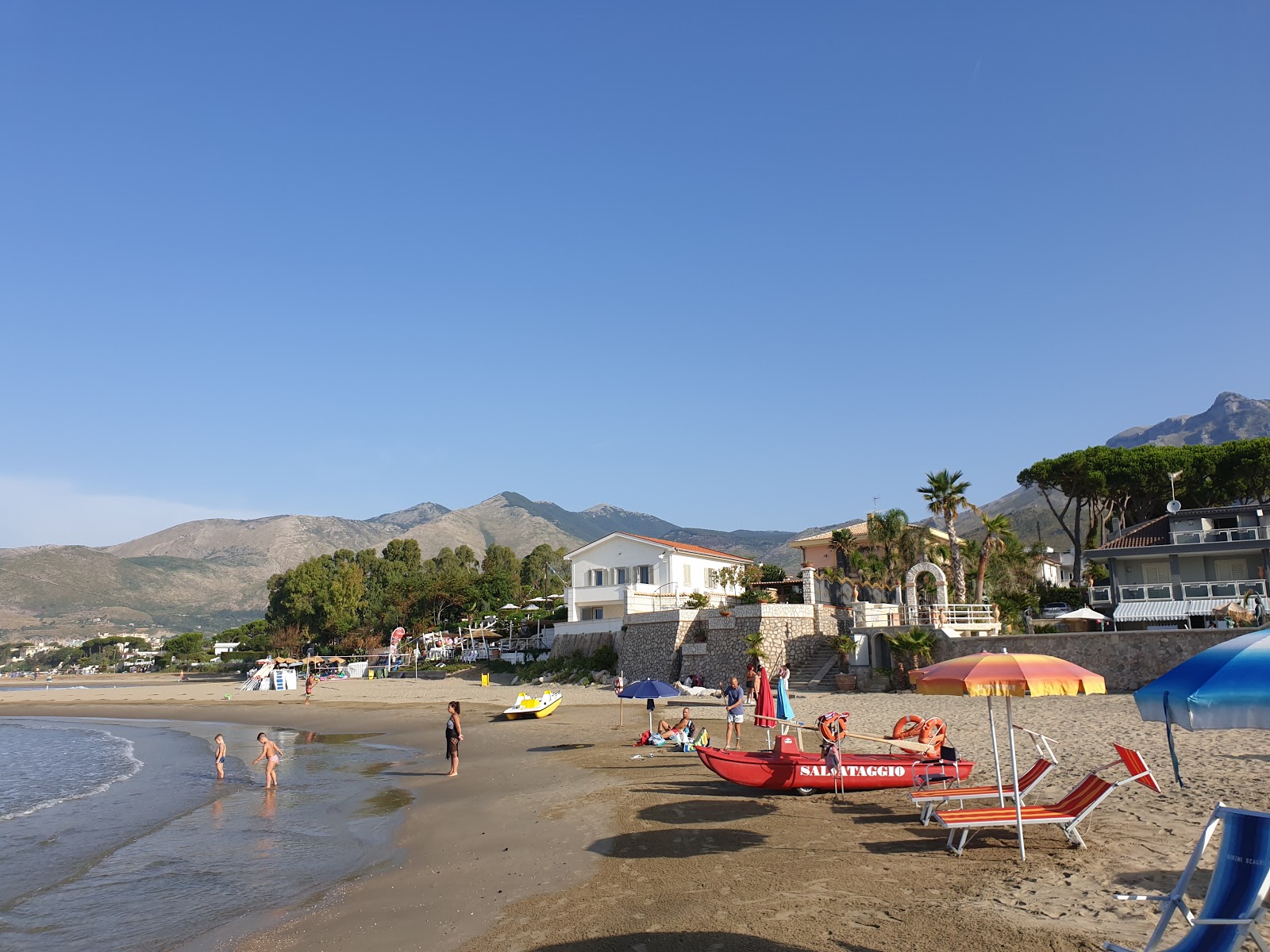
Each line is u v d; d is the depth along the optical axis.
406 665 78.81
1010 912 9.53
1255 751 18.16
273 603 119.81
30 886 15.33
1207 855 11.06
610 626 55.19
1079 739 21.48
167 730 46.25
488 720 40.31
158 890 14.66
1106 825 12.91
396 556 138.12
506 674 63.75
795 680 42.56
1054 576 79.81
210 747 37.09
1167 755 18.44
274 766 24.83
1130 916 9.16
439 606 97.00
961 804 15.09
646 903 11.18
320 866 15.58
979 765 19.31
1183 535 44.47
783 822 15.06
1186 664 8.13
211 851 17.42
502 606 91.56
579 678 53.66
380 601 113.38
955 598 48.53
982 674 10.89
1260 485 54.16
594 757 25.62
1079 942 8.56
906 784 17.73
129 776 28.95
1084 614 41.81
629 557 63.53
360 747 34.25
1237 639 8.03
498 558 137.25
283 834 18.73
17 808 23.61
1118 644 33.75
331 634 106.25
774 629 44.22
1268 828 6.92
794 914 10.14
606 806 17.80
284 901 13.42
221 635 172.25
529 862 14.12
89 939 12.27
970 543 57.41
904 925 9.45
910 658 38.47
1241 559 44.03
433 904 12.35
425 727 40.03
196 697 69.44
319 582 109.06
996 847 12.24
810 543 71.69
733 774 17.77
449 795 21.55
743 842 13.87
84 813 22.42
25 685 111.12
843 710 32.25
